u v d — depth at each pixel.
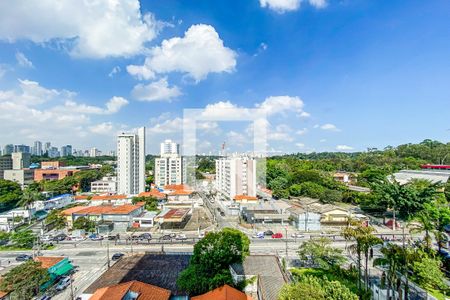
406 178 85.38
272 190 80.12
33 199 70.69
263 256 34.88
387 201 57.88
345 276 32.59
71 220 60.47
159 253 39.56
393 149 151.12
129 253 43.03
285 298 20.36
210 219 63.56
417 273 28.48
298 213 58.44
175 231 56.16
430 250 34.16
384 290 27.41
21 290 27.16
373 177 92.75
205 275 27.75
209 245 29.05
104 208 65.12
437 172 83.06
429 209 50.72
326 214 61.53
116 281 30.31
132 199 78.62
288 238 50.94
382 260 28.55
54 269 33.62
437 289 28.31
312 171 90.06
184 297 27.22
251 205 62.25
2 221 62.31
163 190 84.00
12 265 37.72
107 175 122.38
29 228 59.88
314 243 35.91
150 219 60.44
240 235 33.03
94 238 51.50
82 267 38.41
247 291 29.56
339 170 135.00
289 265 37.50
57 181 99.81
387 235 52.50
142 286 25.62
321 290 20.73
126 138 90.81
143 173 97.31
